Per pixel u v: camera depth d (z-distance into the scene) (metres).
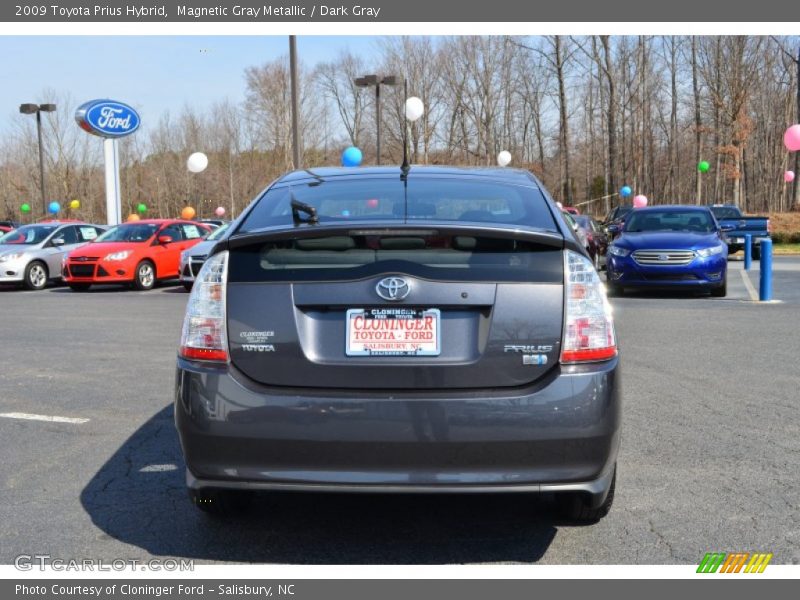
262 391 2.95
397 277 2.96
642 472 4.24
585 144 64.12
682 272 12.27
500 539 3.46
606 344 3.02
